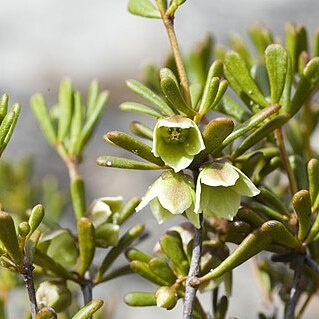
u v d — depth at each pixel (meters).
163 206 0.22
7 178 0.35
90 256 0.24
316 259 0.25
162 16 0.24
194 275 0.23
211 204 0.23
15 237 0.22
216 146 0.22
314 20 0.71
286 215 0.24
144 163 0.23
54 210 0.34
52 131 0.28
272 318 0.28
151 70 0.29
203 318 0.25
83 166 0.58
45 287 0.24
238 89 0.25
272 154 0.25
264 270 0.28
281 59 0.24
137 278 0.52
